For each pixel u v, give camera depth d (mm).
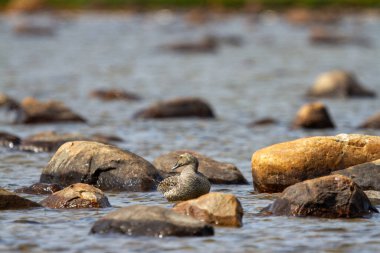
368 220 16984
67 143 21703
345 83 42625
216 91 44781
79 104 39625
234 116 36000
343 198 17312
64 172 21109
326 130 31641
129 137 30031
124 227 15680
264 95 43219
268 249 14898
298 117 32156
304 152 20094
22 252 14742
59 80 48688
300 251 14797
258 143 28766
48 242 15320
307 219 17031
